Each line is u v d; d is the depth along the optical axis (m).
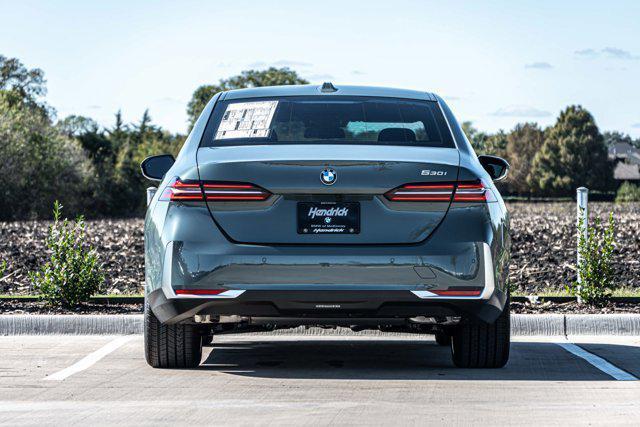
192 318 6.93
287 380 7.21
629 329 10.19
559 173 150.25
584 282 11.48
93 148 93.88
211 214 6.68
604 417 5.83
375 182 6.62
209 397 6.50
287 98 7.83
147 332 7.50
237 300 6.61
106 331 10.16
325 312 6.73
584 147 149.75
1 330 10.18
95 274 11.55
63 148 73.38
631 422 5.68
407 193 6.64
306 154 6.74
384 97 7.93
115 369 7.75
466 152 7.22
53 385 7.00
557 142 151.25
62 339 9.67
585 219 11.62
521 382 7.11
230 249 6.61
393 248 6.60
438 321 7.01
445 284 6.62
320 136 7.31
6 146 64.56
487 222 6.74
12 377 7.36
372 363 8.16
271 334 10.34
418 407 6.14
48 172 69.25
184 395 6.58
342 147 6.99
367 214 6.62
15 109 72.31
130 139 98.69
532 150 162.12
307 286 6.56
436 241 6.64
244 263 6.58
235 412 5.98
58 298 11.28
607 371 7.64
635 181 180.38
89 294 11.48
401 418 5.80
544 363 8.08
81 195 77.50
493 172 8.48
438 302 6.66
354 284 6.57
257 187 6.63
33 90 111.88
